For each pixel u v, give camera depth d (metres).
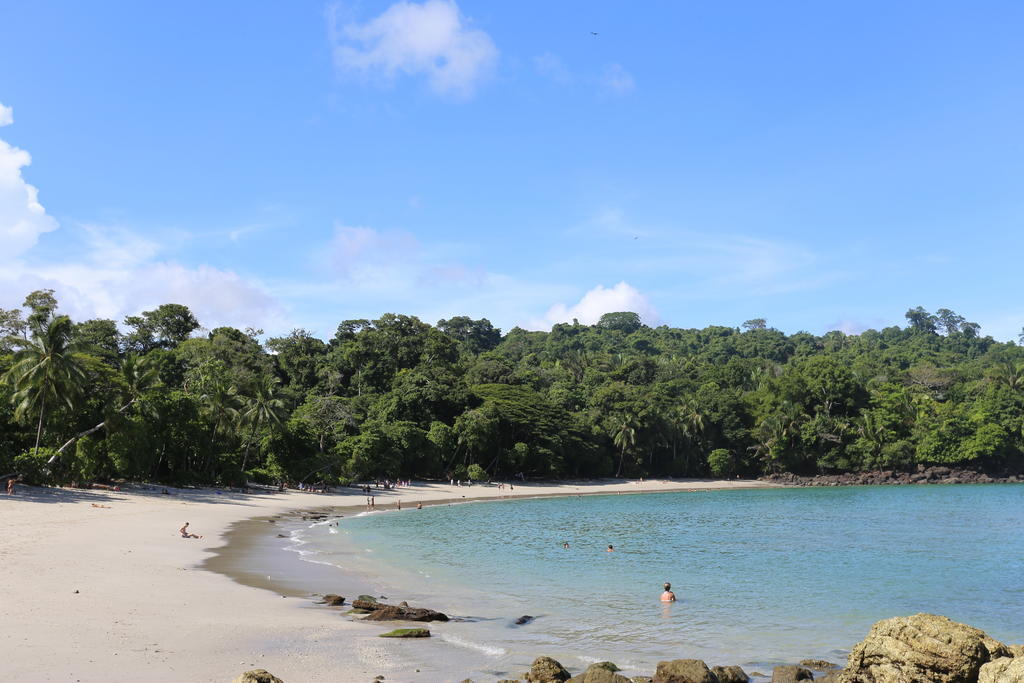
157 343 140.12
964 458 135.62
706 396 152.38
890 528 62.19
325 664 17.97
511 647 21.12
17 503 50.69
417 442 113.12
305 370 148.25
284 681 16.25
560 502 95.44
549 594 30.83
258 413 88.81
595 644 22.23
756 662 20.94
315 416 107.38
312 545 44.69
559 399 148.00
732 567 39.75
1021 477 136.00
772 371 193.75
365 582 32.03
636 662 20.22
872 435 140.12
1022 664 13.28
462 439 118.44
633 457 142.50
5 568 27.42
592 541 51.88
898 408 145.12
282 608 24.89
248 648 19.03
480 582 33.50
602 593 31.34
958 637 15.13
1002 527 62.84
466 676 17.67
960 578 36.59
